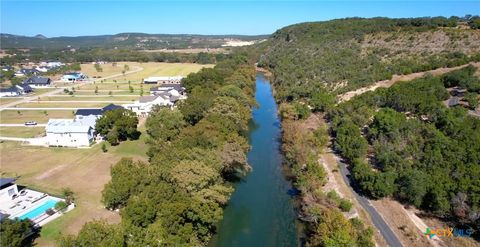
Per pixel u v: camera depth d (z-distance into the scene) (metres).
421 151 76.69
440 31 168.00
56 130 96.44
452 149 73.62
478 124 85.19
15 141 101.38
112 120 98.81
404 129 87.38
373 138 90.44
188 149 68.56
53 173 79.38
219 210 55.94
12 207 62.91
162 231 48.34
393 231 57.38
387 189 64.69
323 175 72.38
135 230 47.00
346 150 84.19
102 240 44.62
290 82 155.25
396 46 170.62
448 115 90.88
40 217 59.94
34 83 196.38
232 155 71.94
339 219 52.12
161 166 62.75
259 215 65.75
